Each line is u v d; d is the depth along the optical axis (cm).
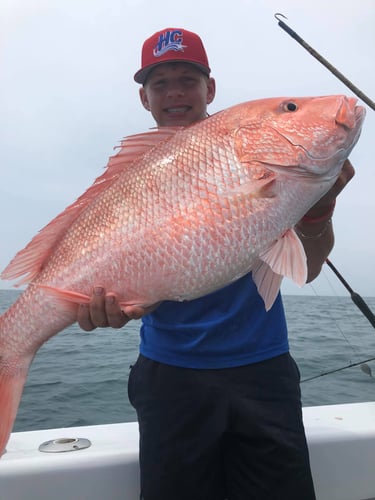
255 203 179
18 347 196
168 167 185
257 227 179
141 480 211
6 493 213
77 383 578
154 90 262
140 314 181
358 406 300
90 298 183
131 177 190
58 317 191
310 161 184
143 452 212
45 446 240
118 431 266
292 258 180
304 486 198
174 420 208
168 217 179
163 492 203
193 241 177
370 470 248
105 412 473
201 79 262
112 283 182
